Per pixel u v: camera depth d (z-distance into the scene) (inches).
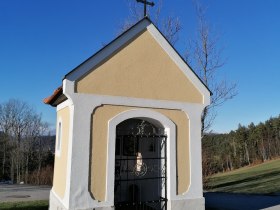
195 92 317.7
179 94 307.4
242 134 2748.5
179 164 295.7
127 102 278.8
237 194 528.4
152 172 329.4
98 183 254.4
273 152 2664.9
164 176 296.0
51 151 1646.2
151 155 331.9
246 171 1812.3
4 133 1595.7
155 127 323.9
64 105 308.2
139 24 296.5
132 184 348.2
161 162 303.9
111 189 257.4
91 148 257.0
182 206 288.0
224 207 388.5
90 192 250.4
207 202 431.5
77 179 247.8
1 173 1545.3
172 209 283.6
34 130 1654.8
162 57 304.8
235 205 403.9
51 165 1499.8
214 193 550.9
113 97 273.1
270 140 2716.5
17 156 1529.3
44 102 358.9
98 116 264.8
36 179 1071.6
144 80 291.0
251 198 470.3
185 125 306.0
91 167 254.2
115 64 279.7
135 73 287.7
